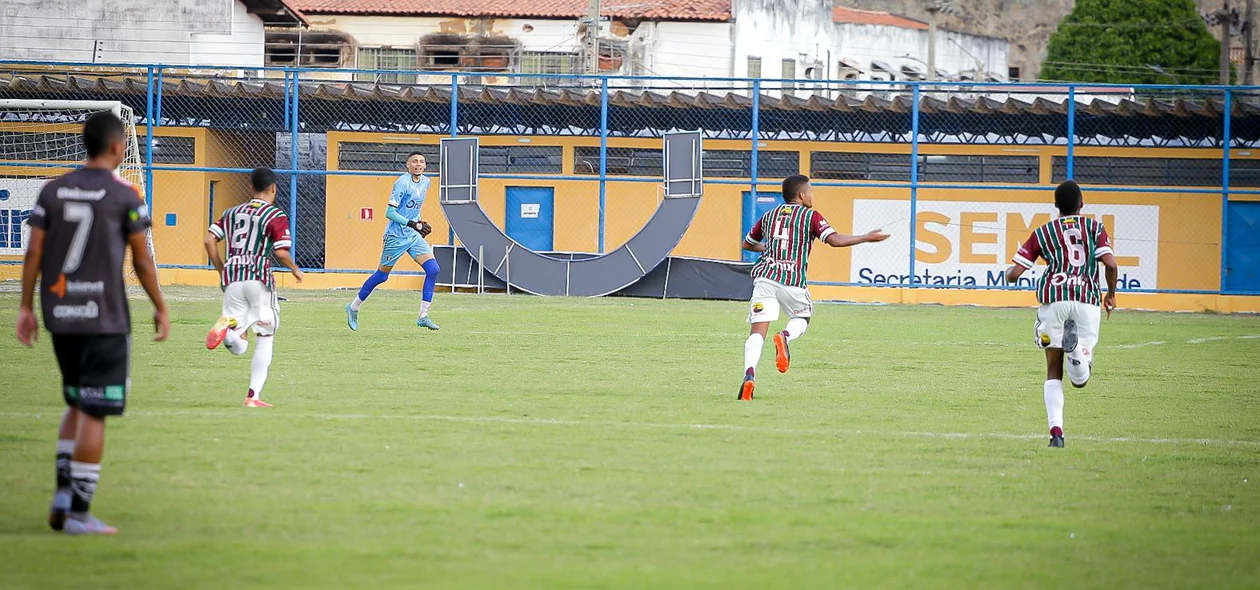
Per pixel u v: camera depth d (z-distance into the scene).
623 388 24.08
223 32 75.19
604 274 52.94
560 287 53.16
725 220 61.31
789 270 22.81
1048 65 112.19
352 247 61.28
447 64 91.06
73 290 12.11
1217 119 58.75
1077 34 112.19
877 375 27.41
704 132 61.16
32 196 56.91
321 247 65.81
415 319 38.94
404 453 16.58
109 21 74.88
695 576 11.12
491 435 18.23
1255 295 55.66
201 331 33.44
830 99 59.75
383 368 26.44
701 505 13.92
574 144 61.44
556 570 11.20
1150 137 59.22
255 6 81.44
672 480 15.23
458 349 30.58
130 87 58.56
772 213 23.12
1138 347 36.22
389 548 11.78
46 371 24.48
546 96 60.28
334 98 59.91
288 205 64.88
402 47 91.06
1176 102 58.50
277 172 54.44
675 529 12.81
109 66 53.19
